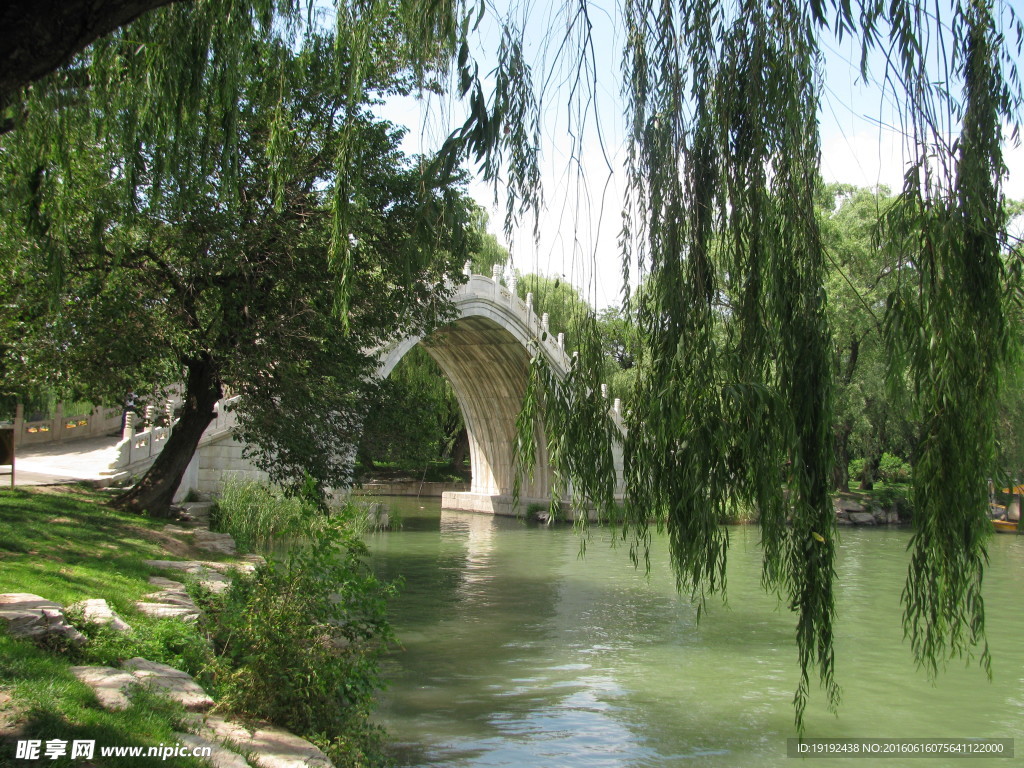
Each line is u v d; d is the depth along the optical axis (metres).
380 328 15.46
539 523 35.81
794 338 4.60
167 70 5.88
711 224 4.82
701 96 4.84
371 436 16.16
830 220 23.19
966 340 4.34
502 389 39.31
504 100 4.88
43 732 4.58
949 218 4.32
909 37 4.34
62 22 3.11
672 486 4.61
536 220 4.87
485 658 12.42
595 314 5.07
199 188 7.20
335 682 7.26
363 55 5.37
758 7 4.71
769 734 9.43
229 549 14.49
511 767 8.03
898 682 11.77
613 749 8.73
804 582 4.47
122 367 14.20
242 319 14.62
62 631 6.37
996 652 13.75
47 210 7.23
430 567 22.39
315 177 13.82
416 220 5.38
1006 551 28.98
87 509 14.84
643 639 14.04
